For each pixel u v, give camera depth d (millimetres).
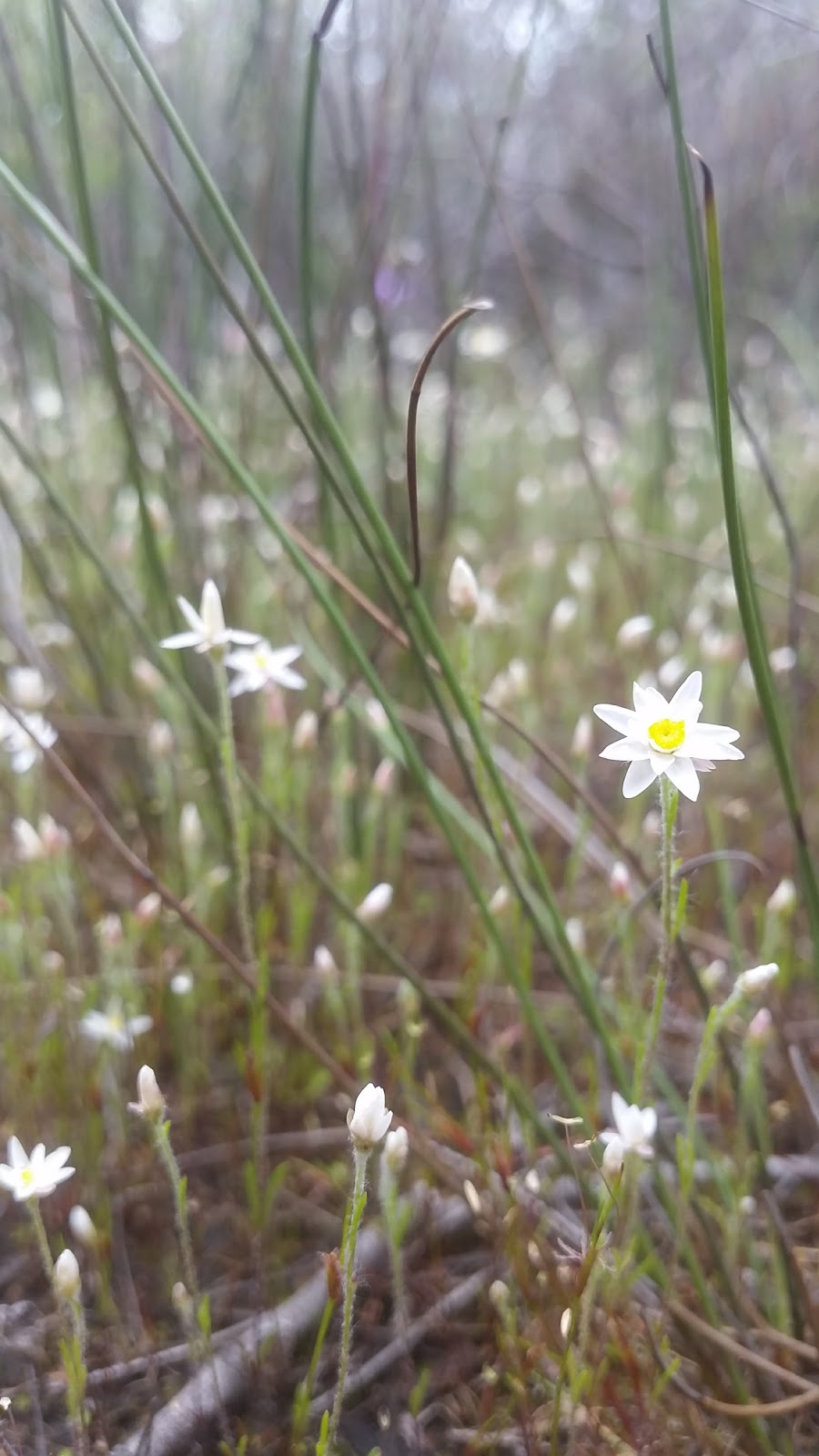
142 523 354
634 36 867
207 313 490
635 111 902
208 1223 323
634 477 686
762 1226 312
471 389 876
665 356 580
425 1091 319
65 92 321
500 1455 278
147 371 319
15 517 365
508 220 398
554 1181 313
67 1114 325
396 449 429
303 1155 332
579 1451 264
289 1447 271
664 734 238
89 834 394
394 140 528
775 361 858
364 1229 307
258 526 490
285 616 444
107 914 372
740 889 398
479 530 706
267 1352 284
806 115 798
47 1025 328
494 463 808
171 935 349
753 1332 280
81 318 434
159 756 358
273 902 352
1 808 389
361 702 364
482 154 404
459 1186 297
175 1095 343
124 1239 315
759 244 791
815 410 803
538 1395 282
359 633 428
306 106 309
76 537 322
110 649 441
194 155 270
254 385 445
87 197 332
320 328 578
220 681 269
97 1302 302
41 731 314
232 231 271
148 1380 285
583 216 1103
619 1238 275
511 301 1113
